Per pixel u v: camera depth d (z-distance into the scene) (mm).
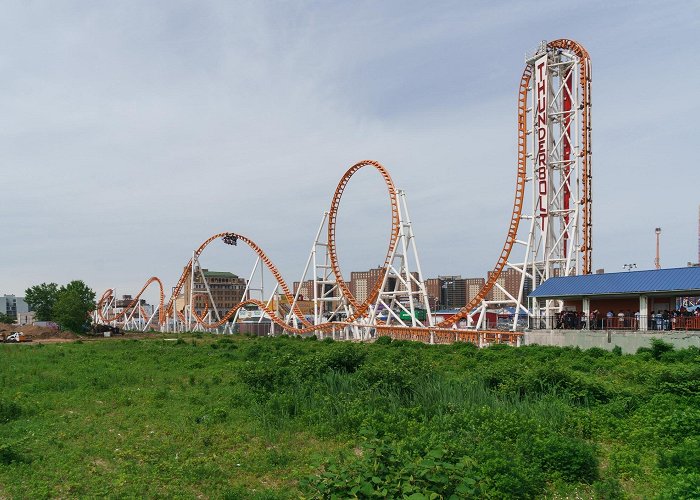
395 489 12664
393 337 78125
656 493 15398
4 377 37625
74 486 16141
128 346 69938
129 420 24875
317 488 13422
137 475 17234
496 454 17406
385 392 27016
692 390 27438
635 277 53688
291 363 35844
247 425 23828
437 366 38531
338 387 29234
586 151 66250
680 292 49219
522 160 72812
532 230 69625
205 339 94000
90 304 138125
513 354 47875
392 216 88000
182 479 16969
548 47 70625
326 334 103562
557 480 16828
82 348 66938
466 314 78250
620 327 52625
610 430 22031
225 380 36562
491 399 25375
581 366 38312
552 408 23797
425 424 22266
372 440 15844
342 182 97812
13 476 17047
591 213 66062
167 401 29344
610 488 15789
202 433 22453
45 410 27062
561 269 71250
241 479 17391
